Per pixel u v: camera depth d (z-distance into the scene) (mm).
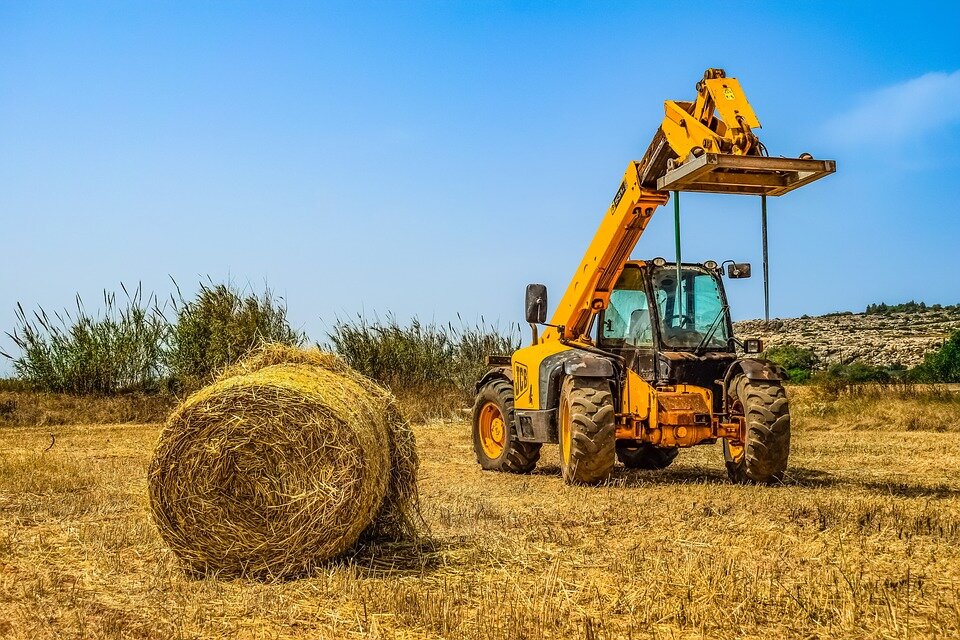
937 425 16016
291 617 4480
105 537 6258
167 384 17625
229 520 5242
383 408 6078
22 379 17812
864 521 6762
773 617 4402
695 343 9711
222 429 5258
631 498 8016
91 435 14266
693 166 8031
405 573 5328
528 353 10391
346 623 4398
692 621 4301
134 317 18031
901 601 4629
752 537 6273
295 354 6199
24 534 6477
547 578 5086
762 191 8664
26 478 9039
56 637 4176
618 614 4480
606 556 5684
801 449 12617
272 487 5246
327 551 5285
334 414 5293
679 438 9148
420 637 4195
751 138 8062
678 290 8781
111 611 4602
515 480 9758
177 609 4633
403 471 6137
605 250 9883
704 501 7766
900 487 8789
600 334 10430
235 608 4656
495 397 10945
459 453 12688
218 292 17422
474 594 4855
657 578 5070
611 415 8906
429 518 7023
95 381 17641
